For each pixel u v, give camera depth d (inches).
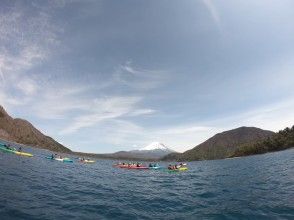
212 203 772.0
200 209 698.2
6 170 1152.2
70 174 1494.8
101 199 797.9
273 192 864.9
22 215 516.1
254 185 1065.5
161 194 980.6
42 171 1407.5
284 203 693.3
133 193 984.9
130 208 699.4
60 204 659.4
